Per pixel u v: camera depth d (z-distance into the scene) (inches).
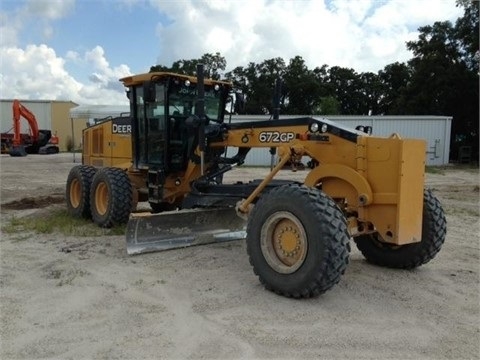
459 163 1143.0
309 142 206.8
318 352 140.3
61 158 1186.6
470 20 1274.6
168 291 188.9
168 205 319.0
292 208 177.2
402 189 180.7
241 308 171.3
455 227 331.6
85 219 334.0
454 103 1312.7
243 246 258.8
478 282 204.1
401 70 2095.2
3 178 680.4
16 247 257.1
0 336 149.5
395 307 174.4
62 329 154.4
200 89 246.5
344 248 170.4
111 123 355.9
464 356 139.4
